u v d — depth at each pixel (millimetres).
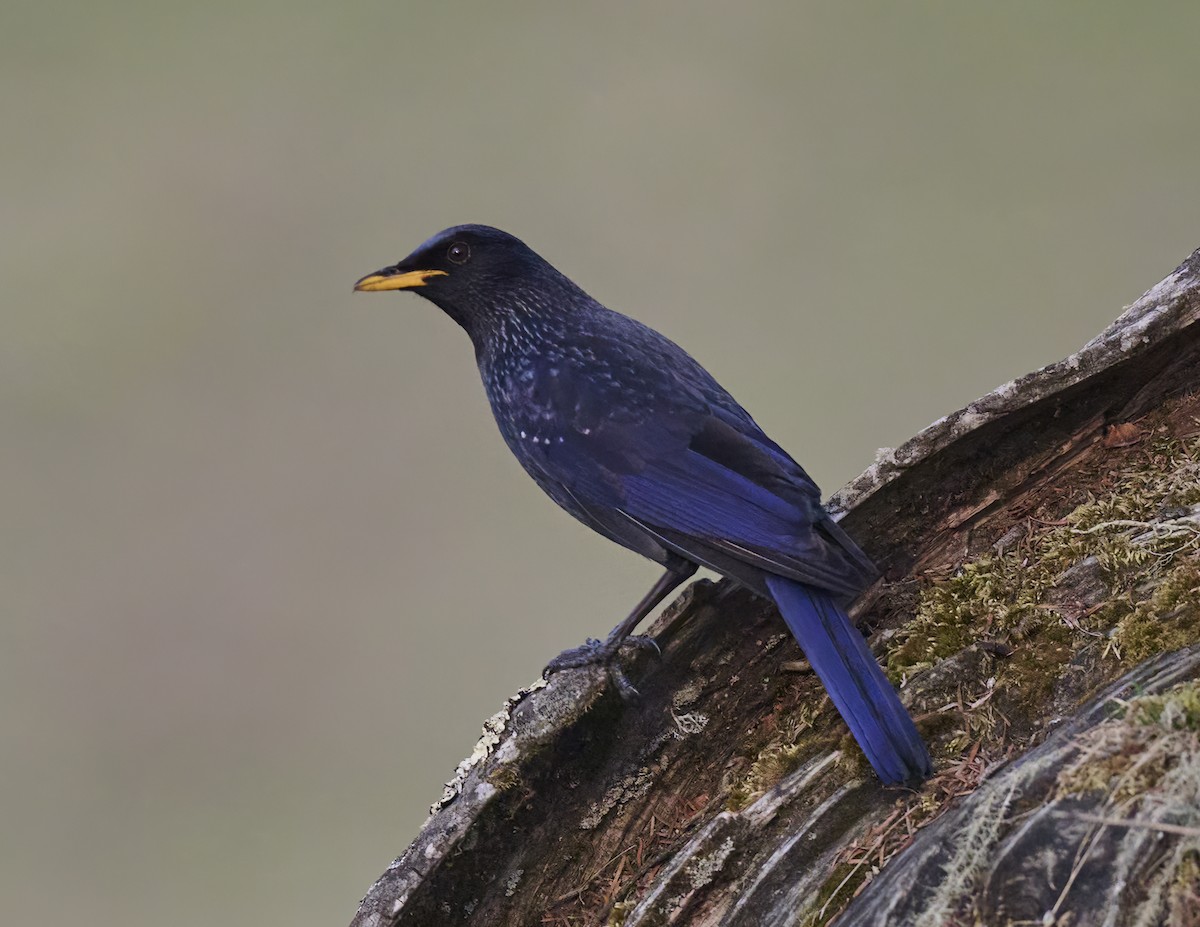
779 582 7734
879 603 8094
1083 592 7176
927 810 6410
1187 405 7973
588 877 7441
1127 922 5090
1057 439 8000
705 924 6520
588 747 7520
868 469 8023
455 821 7273
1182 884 5090
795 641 7820
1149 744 5551
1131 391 7930
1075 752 5762
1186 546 7074
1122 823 5328
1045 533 7832
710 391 9867
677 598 7832
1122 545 7273
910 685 7055
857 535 8188
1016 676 6875
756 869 6559
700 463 9242
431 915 7359
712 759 7668
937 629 7480
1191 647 6395
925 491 8062
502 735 7723
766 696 7766
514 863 7395
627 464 9555
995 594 7492
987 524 8117
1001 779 5895
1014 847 5477
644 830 7523
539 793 7406
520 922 7426
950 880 5562
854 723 6793
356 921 7246
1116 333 7703
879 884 5887
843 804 6594
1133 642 6664
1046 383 7645
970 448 7941
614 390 9906
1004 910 5336
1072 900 5234
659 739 7629
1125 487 7805
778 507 8500
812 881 6367
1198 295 7492
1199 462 7672
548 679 8055
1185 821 5223
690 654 7777
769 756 7348
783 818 6660
